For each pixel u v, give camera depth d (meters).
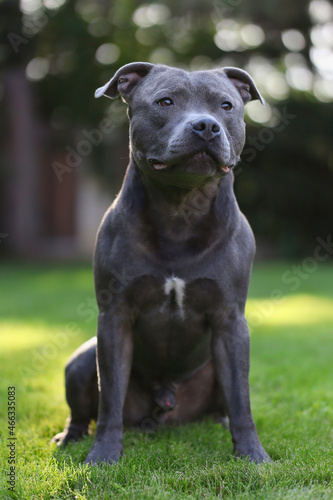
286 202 18.66
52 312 9.52
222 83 3.69
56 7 17.11
